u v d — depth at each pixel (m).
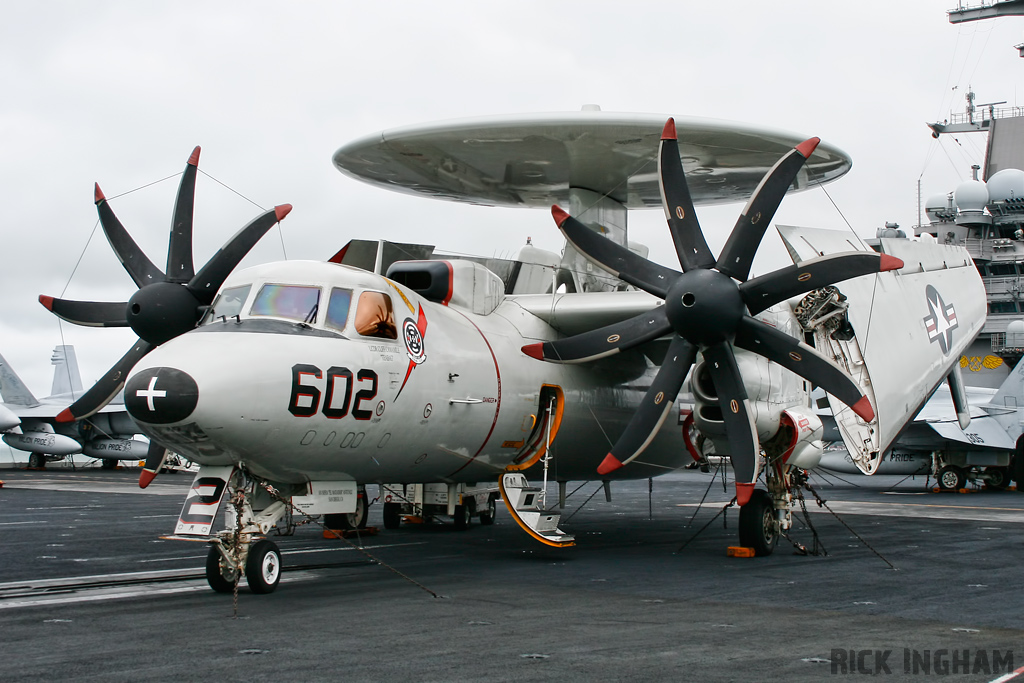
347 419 10.09
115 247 12.85
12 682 5.82
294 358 9.62
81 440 46.72
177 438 9.11
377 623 7.87
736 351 13.24
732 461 11.92
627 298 13.52
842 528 18.08
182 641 7.08
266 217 12.10
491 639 7.18
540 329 13.88
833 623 7.96
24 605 8.80
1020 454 30.52
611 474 16.17
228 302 10.33
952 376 18.23
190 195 12.62
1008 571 11.70
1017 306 39.22
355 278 10.77
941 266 16.97
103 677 5.94
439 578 10.84
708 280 11.62
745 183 18.08
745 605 8.93
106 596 9.38
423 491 16.69
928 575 11.30
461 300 12.80
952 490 32.19
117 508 22.05
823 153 15.89
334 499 10.93
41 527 17.14
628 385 15.29
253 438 9.30
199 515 9.53
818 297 13.44
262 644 6.97
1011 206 39.00
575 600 9.20
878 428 13.88
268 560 9.66
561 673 6.06
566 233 12.82
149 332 11.91
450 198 19.44
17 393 46.25
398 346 10.84
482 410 12.12
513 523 19.09
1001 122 43.28
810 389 14.70
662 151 12.07
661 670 6.16
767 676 6.02
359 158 16.50
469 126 14.59
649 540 15.59
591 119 14.20
